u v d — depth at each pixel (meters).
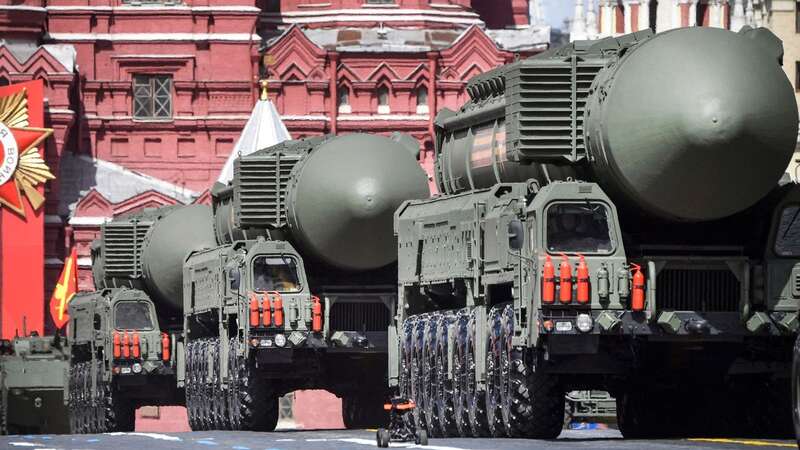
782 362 58.00
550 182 59.72
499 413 60.84
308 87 175.12
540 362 57.16
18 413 123.56
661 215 57.25
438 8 178.50
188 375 96.56
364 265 78.62
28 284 167.25
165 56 176.00
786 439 56.41
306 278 79.25
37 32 172.50
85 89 175.50
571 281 55.81
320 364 79.88
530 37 182.75
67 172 173.50
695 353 58.78
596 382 59.59
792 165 112.00
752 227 58.62
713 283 57.53
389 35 176.50
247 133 161.38
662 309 56.78
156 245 105.06
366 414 84.19
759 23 173.50
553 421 58.19
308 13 179.50
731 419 61.56
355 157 78.06
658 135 55.72
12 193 167.88
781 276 57.22
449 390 66.69
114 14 176.25
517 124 58.34
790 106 55.97
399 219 74.88
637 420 64.38
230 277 82.81
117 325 104.31
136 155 176.00
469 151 69.56
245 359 80.62
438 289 70.06
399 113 175.50
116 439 69.88
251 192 81.12
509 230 58.97
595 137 57.16
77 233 170.62
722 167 55.75
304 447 57.62
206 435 73.00
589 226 56.59
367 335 79.19
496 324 61.19
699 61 55.88
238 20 176.50
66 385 120.12
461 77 175.12
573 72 58.06
